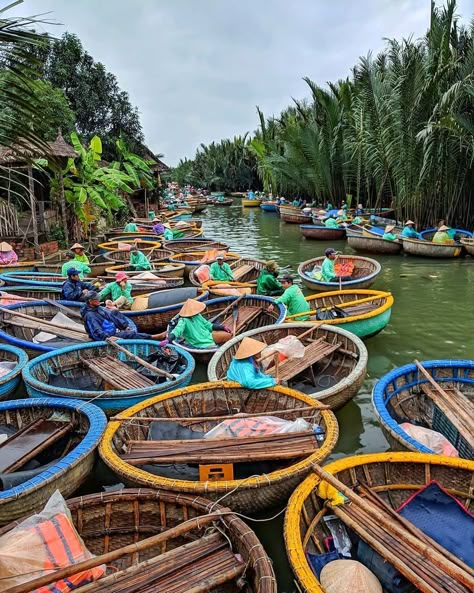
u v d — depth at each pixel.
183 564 3.51
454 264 15.80
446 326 9.88
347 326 8.09
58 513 3.74
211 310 9.68
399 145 19.66
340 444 5.95
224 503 4.16
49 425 5.46
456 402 5.67
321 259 13.69
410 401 6.05
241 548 3.61
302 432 4.96
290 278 9.38
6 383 6.38
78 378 7.16
